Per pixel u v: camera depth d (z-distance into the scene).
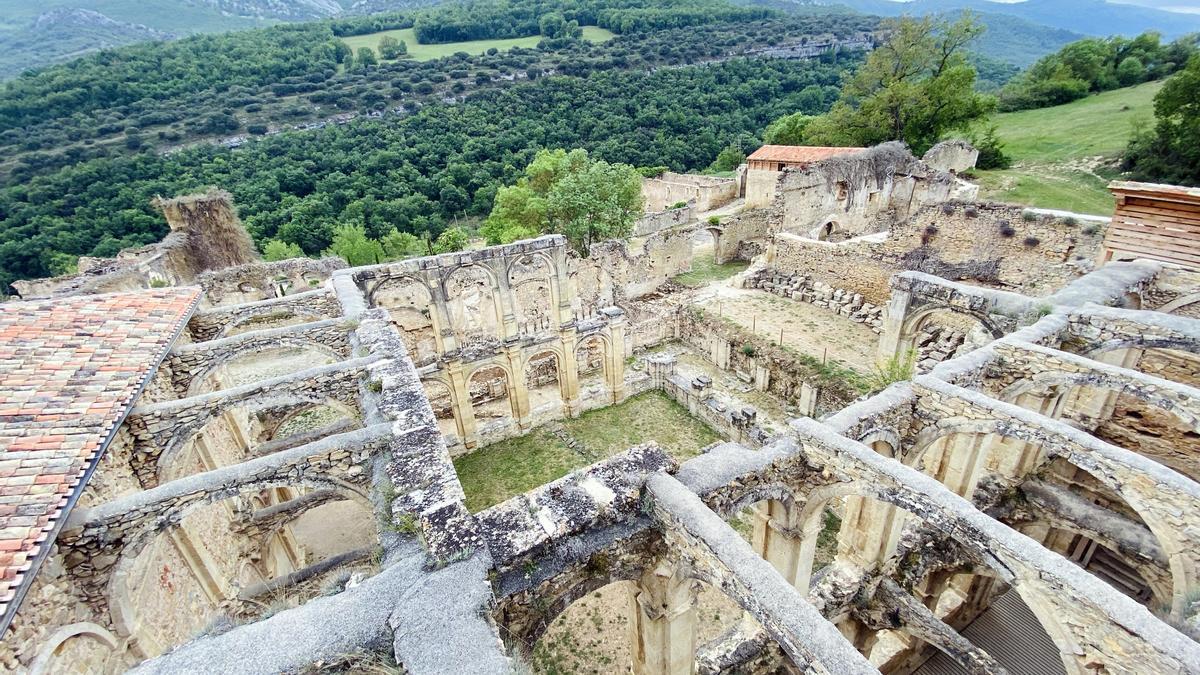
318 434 18.58
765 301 36.16
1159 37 75.88
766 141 73.62
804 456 12.56
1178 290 18.97
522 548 9.46
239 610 13.48
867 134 57.06
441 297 24.45
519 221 48.25
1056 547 18.14
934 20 56.81
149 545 11.32
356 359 14.39
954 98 53.06
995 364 15.40
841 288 34.47
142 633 10.63
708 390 28.05
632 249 43.69
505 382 28.42
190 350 15.23
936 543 15.25
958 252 29.84
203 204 33.59
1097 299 17.53
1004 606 17.91
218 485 10.27
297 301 20.58
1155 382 12.62
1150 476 10.41
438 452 10.71
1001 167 53.66
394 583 8.16
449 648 7.14
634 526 10.59
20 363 11.95
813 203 40.53
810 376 26.98
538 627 9.80
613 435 26.78
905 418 13.94
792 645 7.78
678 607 11.61
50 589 9.14
